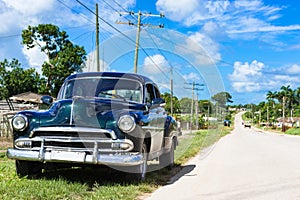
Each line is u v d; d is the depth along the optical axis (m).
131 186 6.76
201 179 8.41
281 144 22.77
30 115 6.90
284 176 8.88
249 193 6.80
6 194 5.59
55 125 6.71
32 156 6.68
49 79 39.25
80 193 6.02
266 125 102.25
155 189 7.11
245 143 23.91
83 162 6.54
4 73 42.16
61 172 8.03
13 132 6.94
